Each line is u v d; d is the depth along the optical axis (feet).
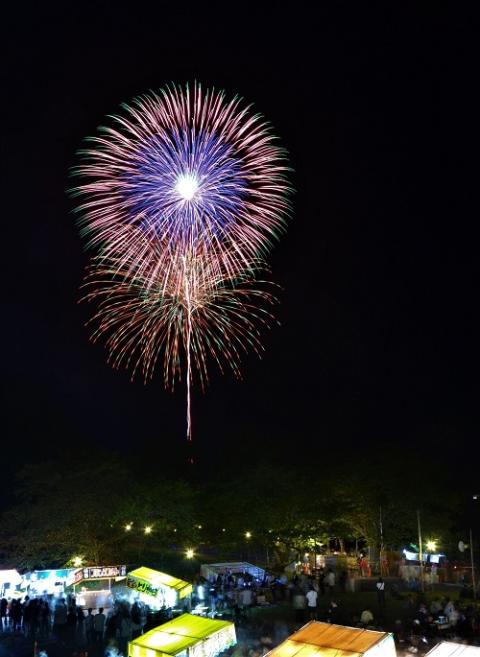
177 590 118.83
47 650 105.29
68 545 180.55
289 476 223.92
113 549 198.59
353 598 155.94
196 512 237.04
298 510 212.23
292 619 128.26
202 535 244.63
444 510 217.97
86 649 105.70
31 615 125.49
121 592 138.00
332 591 164.76
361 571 204.33
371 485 211.82
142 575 124.57
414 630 109.29
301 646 62.54
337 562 224.12
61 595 146.10
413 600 143.54
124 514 189.57
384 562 205.05
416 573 185.78
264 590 151.33
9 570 146.00
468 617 112.27
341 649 60.90
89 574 147.02
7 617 133.90
